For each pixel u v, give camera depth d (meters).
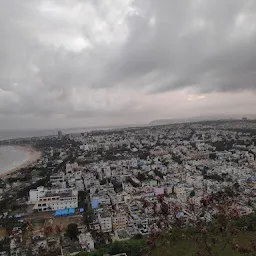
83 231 122.19
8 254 104.06
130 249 96.69
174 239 103.69
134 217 133.62
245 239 101.06
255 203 147.25
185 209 143.00
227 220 120.75
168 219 130.38
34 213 153.75
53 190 179.50
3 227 132.88
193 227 116.31
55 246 108.69
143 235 114.69
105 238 117.19
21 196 191.12
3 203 170.25
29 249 106.69
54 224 134.75
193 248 96.56
